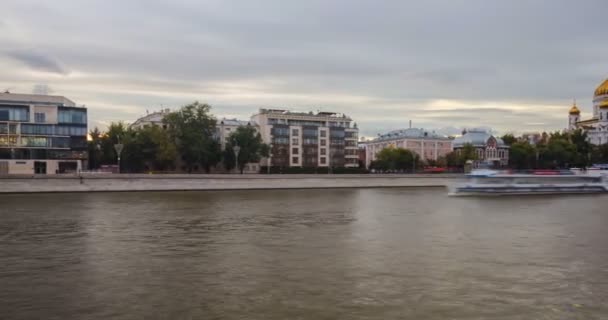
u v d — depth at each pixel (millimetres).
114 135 130250
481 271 23719
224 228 38562
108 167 115312
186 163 126562
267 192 87438
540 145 168500
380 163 153125
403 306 18234
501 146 191125
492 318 17031
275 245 30703
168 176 88125
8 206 56406
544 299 19203
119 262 25688
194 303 18562
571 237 34625
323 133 154500
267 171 127500
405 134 199125
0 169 108125
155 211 51312
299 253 28078
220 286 20906
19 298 19312
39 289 20531
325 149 154875
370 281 21719
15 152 109625
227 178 92812
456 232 36844
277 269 24016
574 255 27891
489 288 20672
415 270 23875
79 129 116688
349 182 103438
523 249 29672
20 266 24891
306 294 19719
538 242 32344
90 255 27594
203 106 121625
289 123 152875
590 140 194750
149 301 18844
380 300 18953
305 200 67875
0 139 108250
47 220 43438
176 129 119500
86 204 59375
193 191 87688
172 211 51469
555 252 28766
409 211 52875
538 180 85250
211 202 63281
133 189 84938
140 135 115938
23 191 77688
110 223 41500
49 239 33219
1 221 42844
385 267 24500
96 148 136875
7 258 26875
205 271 23594
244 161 127438
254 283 21375
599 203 66062
